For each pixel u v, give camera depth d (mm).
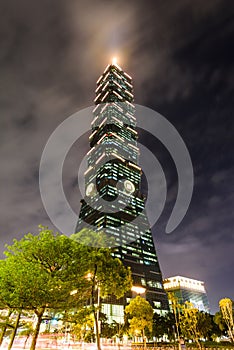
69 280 18594
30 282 16828
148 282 160000
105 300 120375
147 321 50906
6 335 31375
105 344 60031
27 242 19141
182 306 55094
